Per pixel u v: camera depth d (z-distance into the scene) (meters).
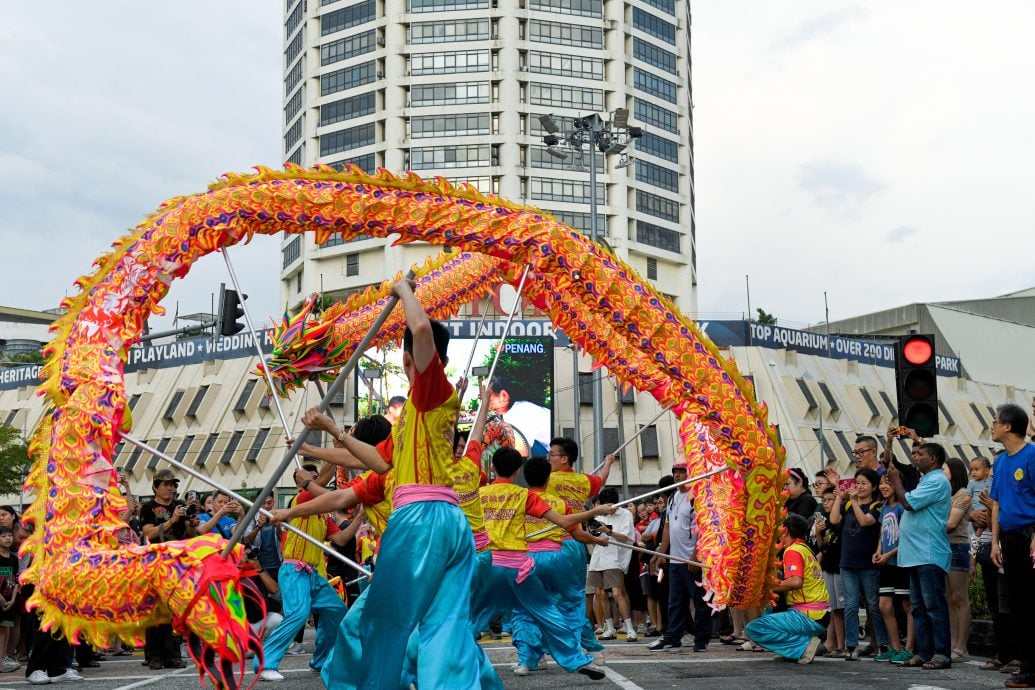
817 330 78.12
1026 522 8.41
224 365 60.28
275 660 9.88
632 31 80.50
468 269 10.73
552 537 9.45
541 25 77.94
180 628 6.07
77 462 6.95
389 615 5.44
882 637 10.92
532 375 43.00
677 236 82.88
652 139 81.31
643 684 8.87
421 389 5.51
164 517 11.99
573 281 9.27
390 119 77.06
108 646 6.43
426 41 77.56
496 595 8.97
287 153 86.19
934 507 9.87
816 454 56.47
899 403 10.98
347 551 14.06
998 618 9.65
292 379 8.05
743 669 9.97
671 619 12.11
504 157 76.06
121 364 7.44
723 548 10.42
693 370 9.85
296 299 82.19
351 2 79.81
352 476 16.39
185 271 7.87
